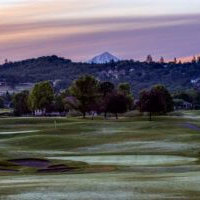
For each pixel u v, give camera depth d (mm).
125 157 88125
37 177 60438
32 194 43562
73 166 74312
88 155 93875
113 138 127500
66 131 147500
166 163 77250
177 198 40906
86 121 198250
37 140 121125
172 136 125750
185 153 95188
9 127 178625
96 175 60719
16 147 115938
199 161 79688
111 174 62094
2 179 57969
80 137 129375
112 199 40906
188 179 52812
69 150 110438
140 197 41531
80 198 41469
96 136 134125
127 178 55156
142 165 74375
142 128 159500
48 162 78188
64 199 41125
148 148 107375
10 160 79562
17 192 44656
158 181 51281
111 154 95688
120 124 168000
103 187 47062
